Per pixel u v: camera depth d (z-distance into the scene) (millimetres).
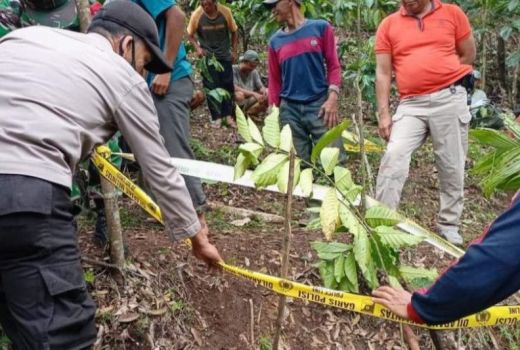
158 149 2090
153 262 3160
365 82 4984
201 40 6371
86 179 3078
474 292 1655
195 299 3076
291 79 4352
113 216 2889
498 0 6438
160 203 2150
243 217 4281
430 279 2475
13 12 2840
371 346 3221
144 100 2070
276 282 2402
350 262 2590
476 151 5844
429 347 3285
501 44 7766
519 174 2182
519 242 1595
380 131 4020
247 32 8008
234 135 6316
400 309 2080
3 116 1876
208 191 4918
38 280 1892
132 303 2895
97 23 2221
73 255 1980
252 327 3078
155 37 2283
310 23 4320
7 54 1997
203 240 2340
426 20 3871
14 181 1823
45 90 1918
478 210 5012
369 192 3105
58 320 1919
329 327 3227
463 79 3893
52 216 1899
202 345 2920
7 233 1833
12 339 2076
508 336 3449
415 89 3875
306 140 4457
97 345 2705
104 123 2033
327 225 2279
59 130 1896
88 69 1993
